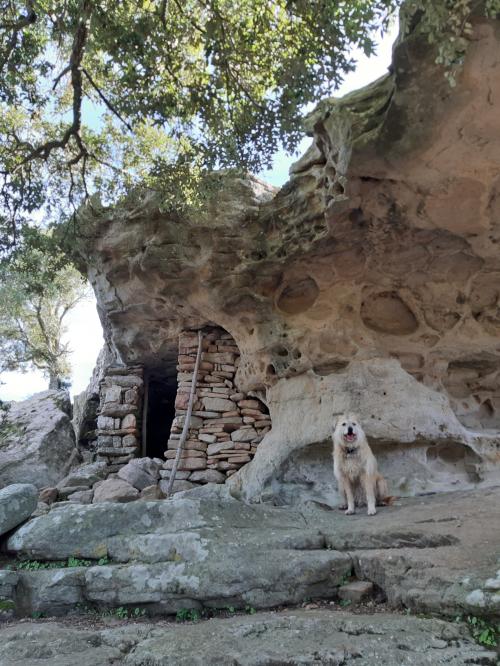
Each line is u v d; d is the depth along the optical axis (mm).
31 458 10070
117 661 3859
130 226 8664
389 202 6789
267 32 6773
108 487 8438
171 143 9258
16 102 7895
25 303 19688
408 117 5543
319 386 8141
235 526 5895
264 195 8625
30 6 6938
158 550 5367
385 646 3541
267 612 4668
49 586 5145
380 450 7941
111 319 10047
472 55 4930
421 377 8422
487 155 5906
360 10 5172
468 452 7922
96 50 6781
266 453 8180
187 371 9406
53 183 9102
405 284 8156
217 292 8531
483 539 4793
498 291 8102
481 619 3691
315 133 6793
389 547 5230
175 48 7148
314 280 8250
